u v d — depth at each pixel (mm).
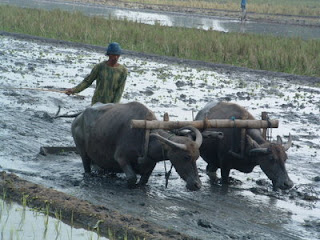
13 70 39594
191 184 17016
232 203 18156
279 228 16203
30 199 17125
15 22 68688
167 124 18062
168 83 39375
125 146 18500
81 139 20328
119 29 63469
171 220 16219
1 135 23906
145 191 18797
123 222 15484
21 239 14617
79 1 132250
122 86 21422
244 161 19375
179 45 55938
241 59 53094
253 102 34625
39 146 23062
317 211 17812
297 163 22859
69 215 16172
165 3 139750
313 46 55938
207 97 35031
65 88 35156
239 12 127438
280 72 47438
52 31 65375
